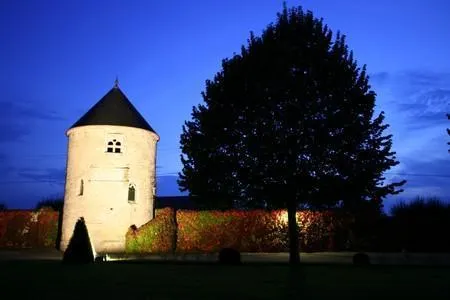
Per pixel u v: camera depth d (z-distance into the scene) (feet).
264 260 81.25
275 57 69.72
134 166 104.78
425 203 106.83
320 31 72.74
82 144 103.86
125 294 35.96
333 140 66.44
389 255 90.27
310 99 68.08
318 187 67.00
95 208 100.63
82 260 65.77
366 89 71.61
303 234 98.68
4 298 33.96
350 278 47.47
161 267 59.41
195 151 72.18
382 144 69.31
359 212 74.28
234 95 70.95
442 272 54.85
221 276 48.91
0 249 109.19
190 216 102.58
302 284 42.45
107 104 107.96
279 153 66.49
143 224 103.91
